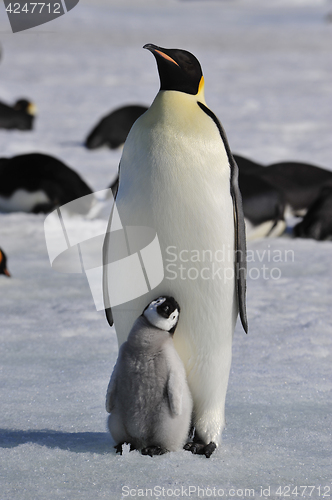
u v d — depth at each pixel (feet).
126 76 243.40
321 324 47.91
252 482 25.54
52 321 48.11
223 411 30.19
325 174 98.43
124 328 29.53
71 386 35.96
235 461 27.45
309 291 57.21
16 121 154.30
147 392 26.55
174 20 554.46
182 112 28.60
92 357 40.98
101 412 32.58
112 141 139.33
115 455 27.48
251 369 39.42
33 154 87.97
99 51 315.78
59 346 42.91
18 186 85.30
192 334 29.14
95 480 25.26
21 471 25.90
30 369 38.65
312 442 29.50
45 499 23.67
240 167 97.19
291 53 323.78
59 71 250.57
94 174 110.83
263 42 375.86
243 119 166.30
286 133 150.51
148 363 26.45
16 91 206.18
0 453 27.37
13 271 62.13
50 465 26.43
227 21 565.53
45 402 33.73
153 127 28.40
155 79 239.50
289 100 196.95
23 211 87.10
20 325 47.03
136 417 26.89
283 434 30.35
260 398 34.88
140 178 28.14
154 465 26.66
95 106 187.93
